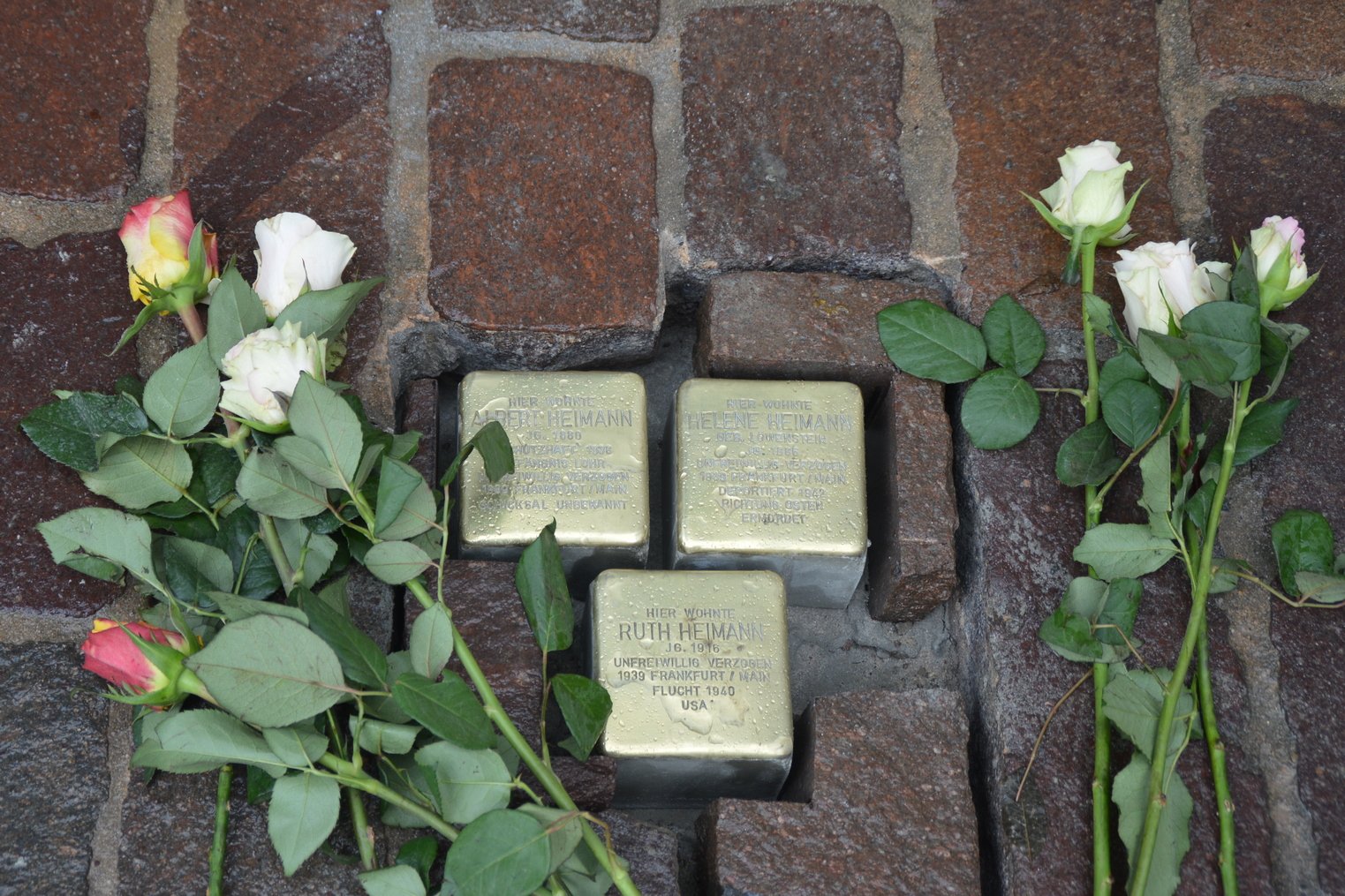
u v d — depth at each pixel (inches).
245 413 42.6
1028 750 48.1
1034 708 48.7
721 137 56.7
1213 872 46.3
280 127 54.7
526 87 56.7
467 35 57.6
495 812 38.6
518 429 50.5
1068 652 46.9
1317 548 49.1
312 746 39.9
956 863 46.1
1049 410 52.9
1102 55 58.9
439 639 41.6
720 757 46.3
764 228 55.4
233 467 46.0
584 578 51.8
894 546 51.4
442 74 56.6
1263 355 47.2
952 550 51.1
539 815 39.3
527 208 54.7
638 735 46.1
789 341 53.6
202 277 45.9
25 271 50.6
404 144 55.5
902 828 46.4
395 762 43.1
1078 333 54.2
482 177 55.0
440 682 40.4
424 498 44.4
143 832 43.2
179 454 44.9
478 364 55.2
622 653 47.3
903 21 59.3
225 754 39.2
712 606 48.1
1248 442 48.7
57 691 45.1
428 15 57.7
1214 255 55.9
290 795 39.6
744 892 45.0
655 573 48.5
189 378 45.0
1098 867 44.9
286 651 39.3
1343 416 52.8
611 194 55.3
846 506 50.7
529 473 49.9
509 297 53.3
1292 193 56.8
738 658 47.4
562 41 58.0
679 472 50.8
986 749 49.4
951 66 58.6
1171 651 49.5
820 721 47.9
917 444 52.3
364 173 54.5
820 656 53.9
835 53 58.4
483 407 50.6
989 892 48.1
